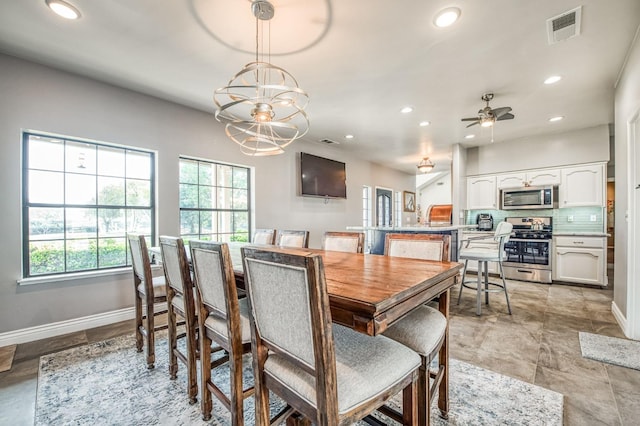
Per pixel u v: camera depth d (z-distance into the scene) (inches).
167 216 132.8
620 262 112.0
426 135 192.2
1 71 94.7
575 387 70.3
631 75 94.8
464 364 82.0
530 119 161.9
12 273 96.1
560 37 87.3
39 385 73.1
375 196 282.8
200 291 59.6
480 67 105.1
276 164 186.4
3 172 94.9
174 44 89.7
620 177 111.3
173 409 64.2
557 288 169.8
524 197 199.0
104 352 91.0
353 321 38.4
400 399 68.3
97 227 116.8
